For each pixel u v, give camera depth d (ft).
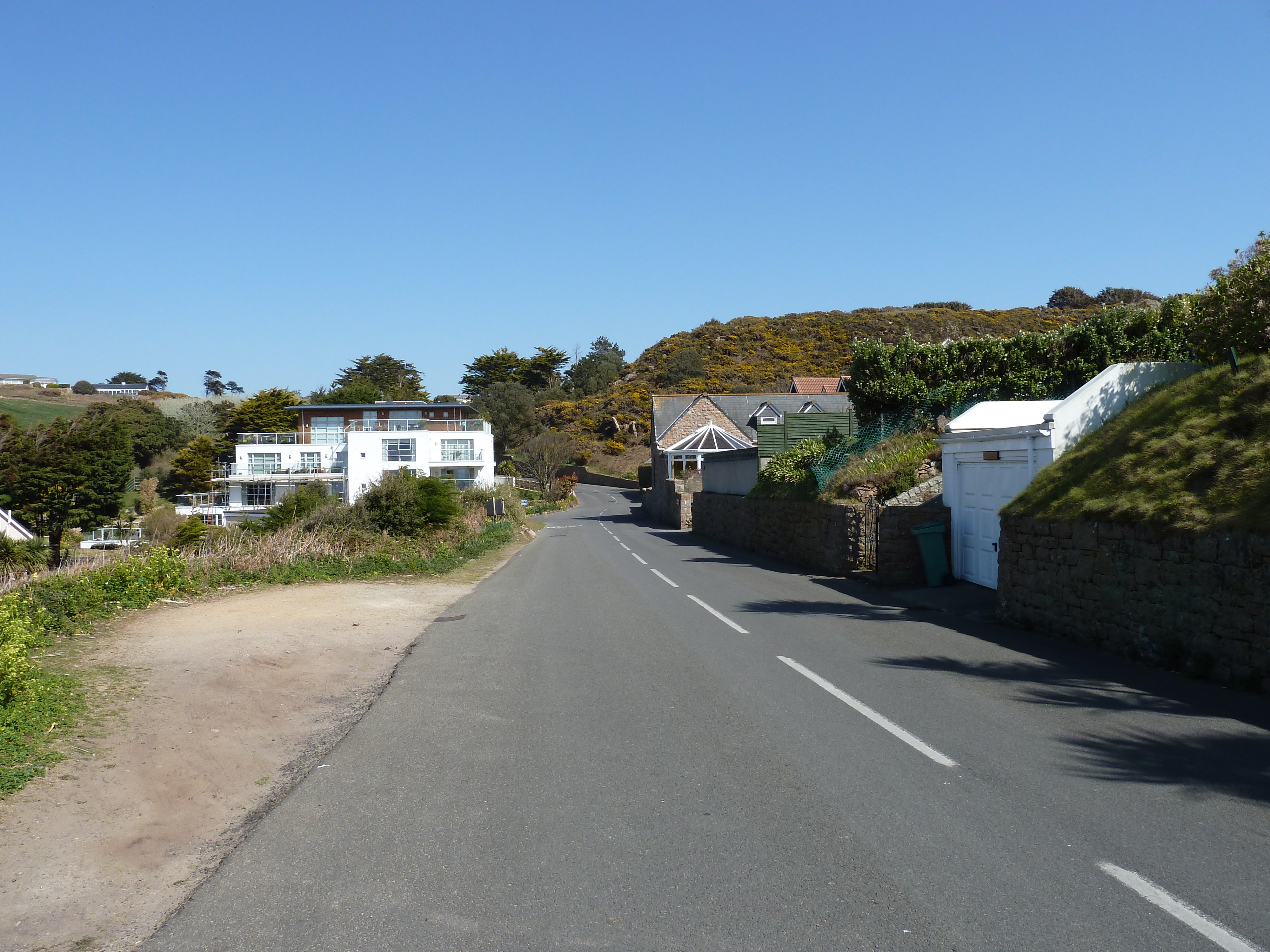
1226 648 24.95
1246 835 14.65
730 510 106.22
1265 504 24.47
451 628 39.52
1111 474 32.86
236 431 281.54
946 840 14.79
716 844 14.84
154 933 12.41
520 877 13.75
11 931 12.58
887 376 78.13
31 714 21.70
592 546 103.04
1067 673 27.14
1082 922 11.93
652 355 381.40
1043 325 335.47
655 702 24.68
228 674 28.37
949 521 52.34
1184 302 71.20
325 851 14.97
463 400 391.86
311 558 62.13
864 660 30.07
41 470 126.72
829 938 11.65
